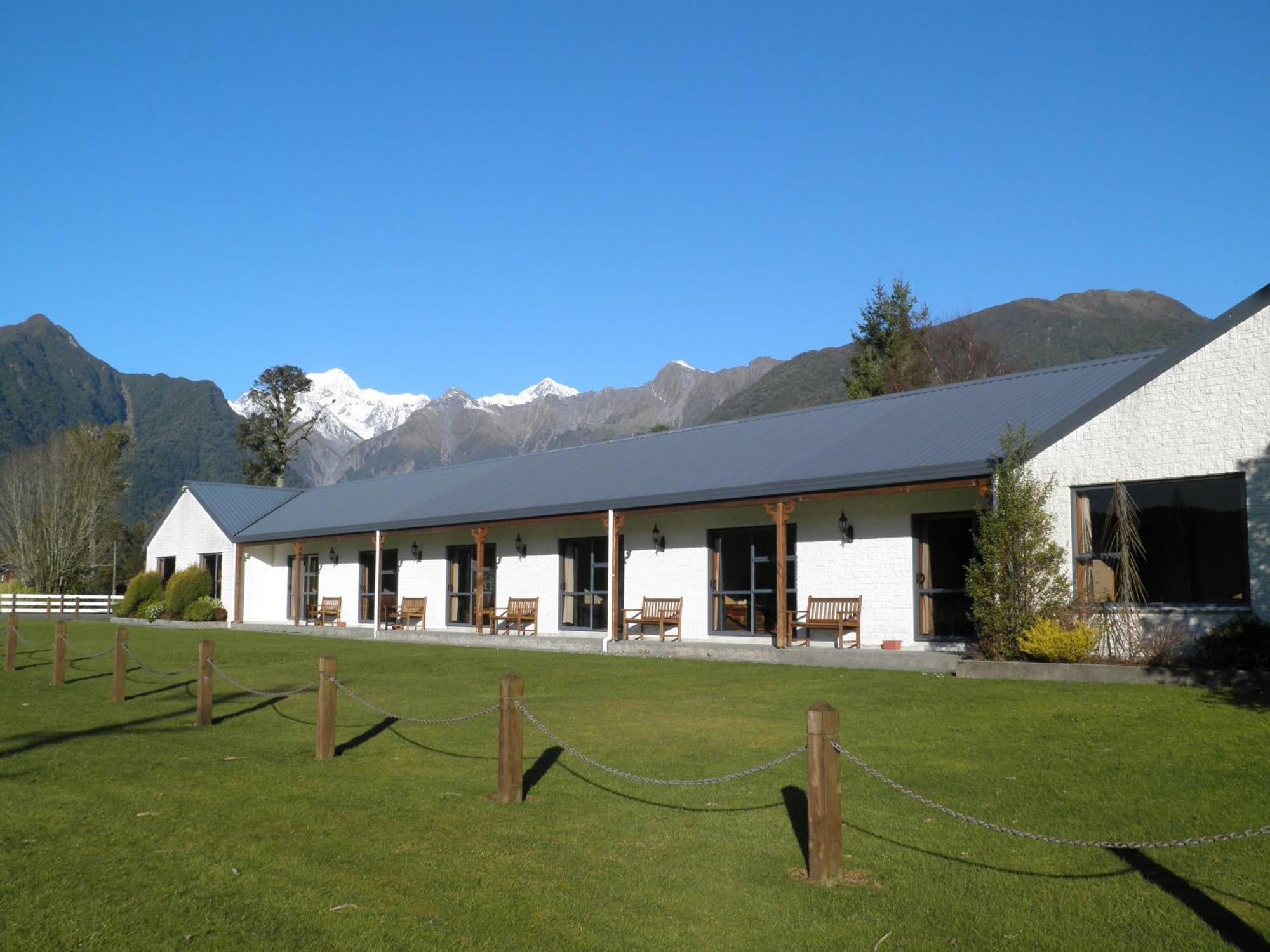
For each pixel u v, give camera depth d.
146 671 17.94
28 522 54.56
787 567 20.12
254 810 8.09
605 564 23.83
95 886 6.33
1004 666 13.86
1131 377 14.77
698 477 20.89
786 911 6.01
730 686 14.27
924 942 5.57
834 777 6.50
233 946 5.49
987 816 7.60
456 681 15.96
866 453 18.59
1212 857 6.70
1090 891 6.21
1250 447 13.67
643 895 6.28
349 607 31.28
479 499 26.02
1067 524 15.18
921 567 18.28
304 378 64.62
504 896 6.26
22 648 23.25
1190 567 14.20
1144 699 11.60
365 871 6.68
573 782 9.04
